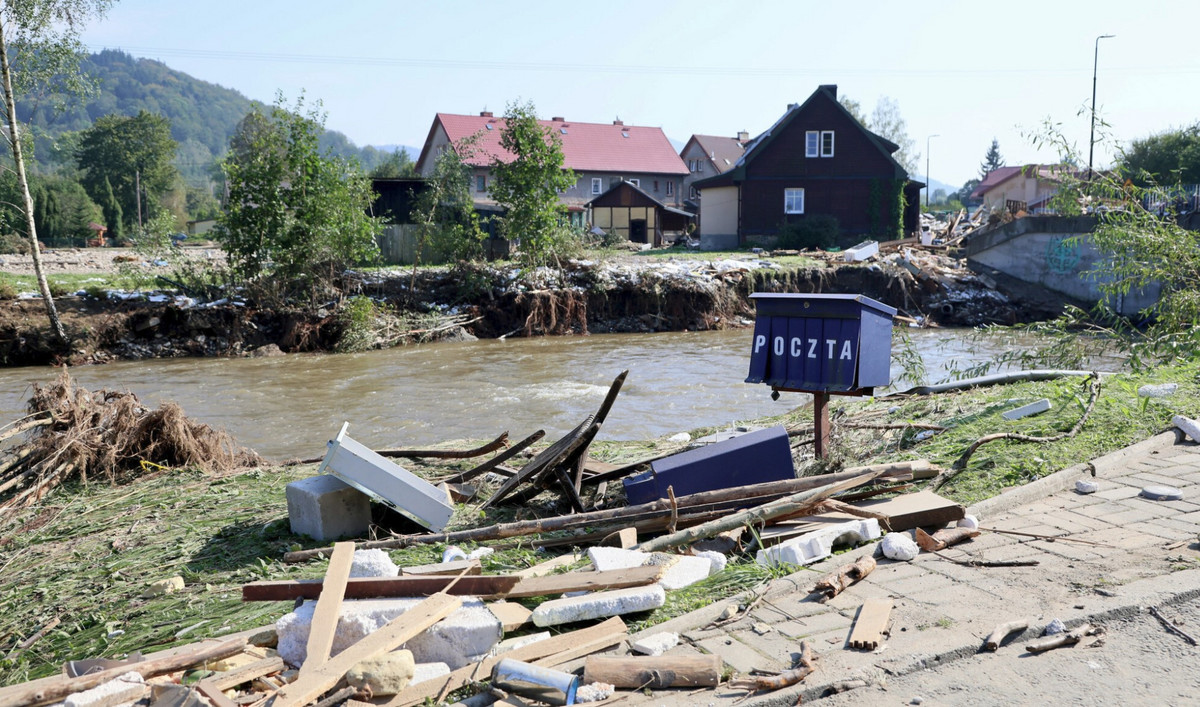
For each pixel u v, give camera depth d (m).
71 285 26.64
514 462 8.59
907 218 45.91
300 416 15.19
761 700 3.38
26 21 21.86
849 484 5.46
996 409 8.09
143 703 3.47
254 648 4.03
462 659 3.86
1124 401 7.87
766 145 43.44
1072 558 4.68
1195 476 6.09
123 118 93.44
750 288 31.00
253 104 28.41
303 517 6.50
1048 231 31.33
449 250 32.38
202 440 9.88
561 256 30.88
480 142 57.00
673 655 3.71
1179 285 10.99
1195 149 41.53
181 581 5.64
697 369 20.00
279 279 26.44
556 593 4.50
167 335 24.48
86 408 9.92
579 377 19.08
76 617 5.33
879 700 3.38
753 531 5.22
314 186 26.30
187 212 118.81
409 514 6.23
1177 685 3.39
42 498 8.64
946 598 4.25
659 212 49.19
